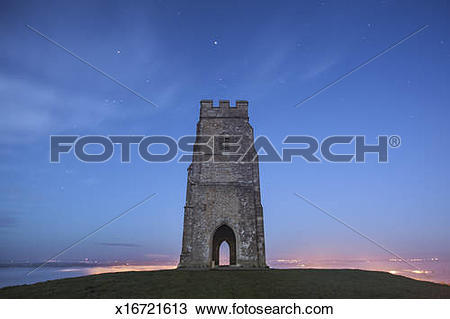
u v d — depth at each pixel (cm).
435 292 1622
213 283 1744
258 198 2822
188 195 2828
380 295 1546
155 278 1873
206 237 2650
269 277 1925
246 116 3156
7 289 1639
